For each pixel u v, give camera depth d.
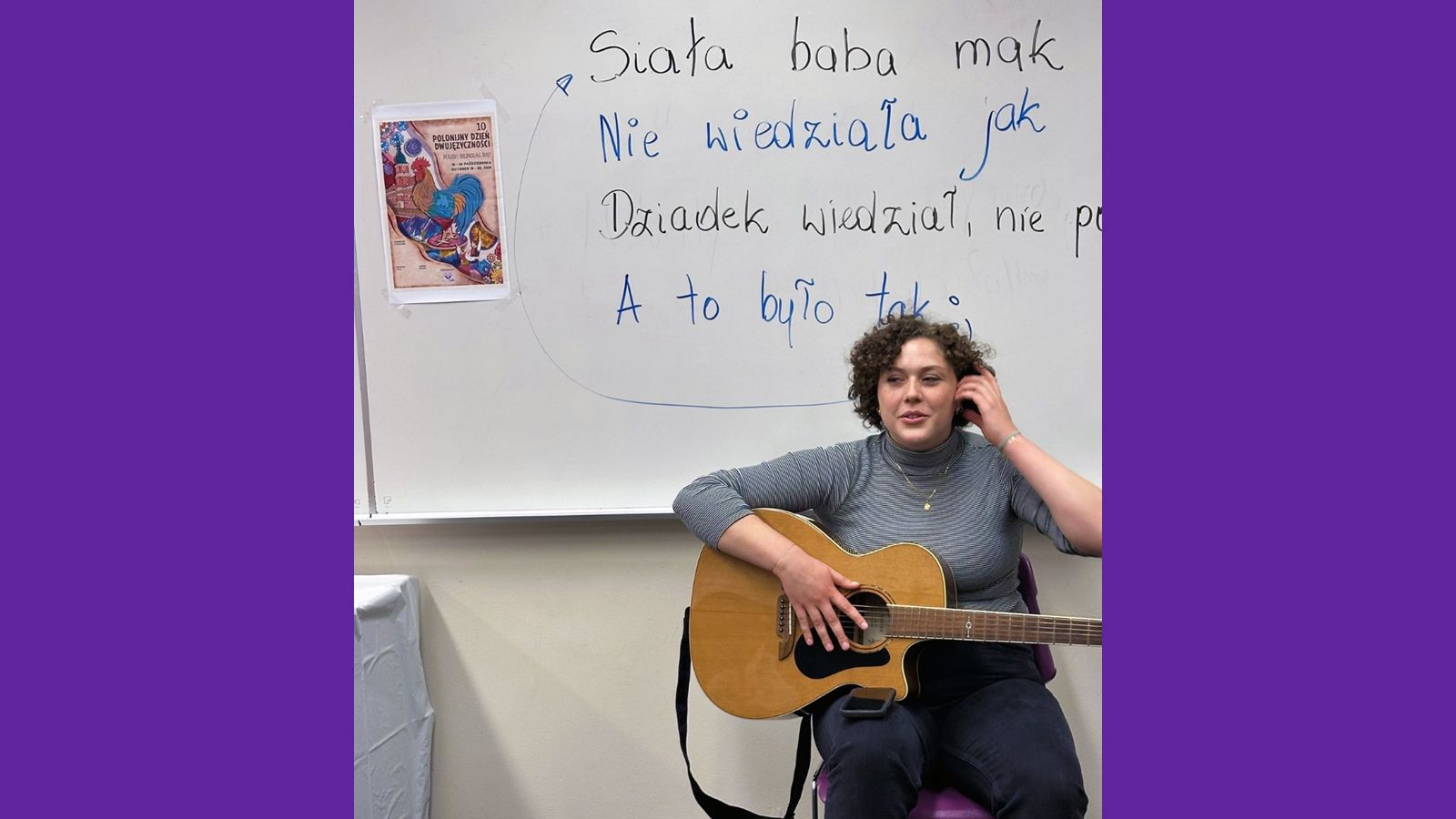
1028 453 1.67
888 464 1.80
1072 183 1.95
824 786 1.62
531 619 2.08
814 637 1.69
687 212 2.00
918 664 1.68
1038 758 1.49
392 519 2.04
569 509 2.04
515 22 2.00
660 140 2.00
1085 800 1.50
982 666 1.68
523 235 2.02
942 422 1.73
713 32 1.99
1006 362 1.97
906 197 1.97
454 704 2.10
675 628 2.06
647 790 2.09
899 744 1.50
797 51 1.98
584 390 2.03
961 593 1.73
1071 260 1.96
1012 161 1.96
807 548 1.71
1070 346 1.96
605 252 2.01
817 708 1.68
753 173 1.99
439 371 2.04
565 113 2.00
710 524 1.73
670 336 2.01
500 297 2.03
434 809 2.11
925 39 1.96
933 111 1.97
